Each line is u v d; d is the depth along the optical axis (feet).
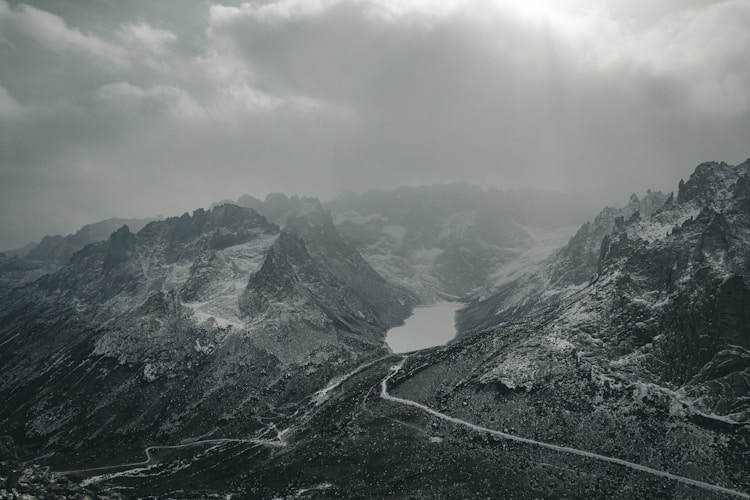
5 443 382.83
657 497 593.01
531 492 623.36
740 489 590.14
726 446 635.25
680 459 634.84
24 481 354.54
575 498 607.78
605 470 638.53
